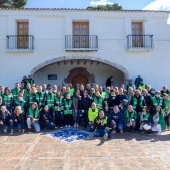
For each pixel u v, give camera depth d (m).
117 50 12.45
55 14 12.18
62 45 12.23
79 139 6.98
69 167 4.87
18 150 5.95
